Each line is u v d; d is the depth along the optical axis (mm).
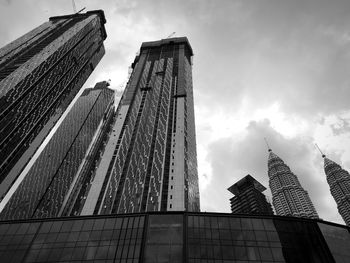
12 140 177250
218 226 57125
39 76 196625
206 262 51812
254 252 53594
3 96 163250
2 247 55625
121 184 161750
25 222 60156
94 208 150000
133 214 59344
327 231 58031
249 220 58438
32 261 53000
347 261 54219
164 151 178375
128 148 188500
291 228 57750
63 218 60031
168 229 56281
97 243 54969
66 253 53844
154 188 153500
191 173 178625
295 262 52906
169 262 51375
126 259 52125
